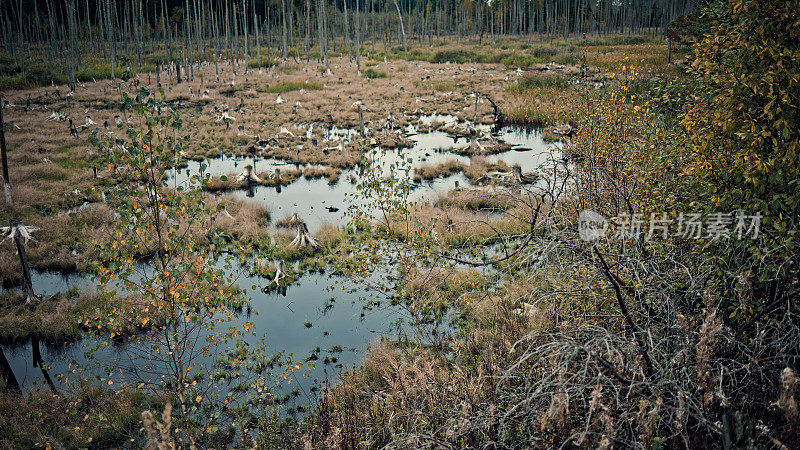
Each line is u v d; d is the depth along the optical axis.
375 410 7.84
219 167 27.88
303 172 27.05
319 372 10.68
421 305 11.43
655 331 5.38
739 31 6.32
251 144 32.28
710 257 6.00
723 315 5.51
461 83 54.91
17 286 15.08
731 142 6.44
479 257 14.42
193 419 9.02
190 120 38.56
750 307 5.36
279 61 74.44
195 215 7.49
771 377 4.71
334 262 16.02
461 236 15.98
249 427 8.96
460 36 108.06
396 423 7.08
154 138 26.38
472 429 5.21
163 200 7.22
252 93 51.28
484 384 6.61
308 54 76.00
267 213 20.72
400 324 12.14
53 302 13.48
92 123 35.38
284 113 42.91
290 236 18.12
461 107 43.91
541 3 97.50
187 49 77.38
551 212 6.02
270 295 14.28
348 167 28.36
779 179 5.65
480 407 5.86
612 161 8.83
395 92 51.69
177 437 7.72
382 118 40.69
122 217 6.89
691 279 5.48
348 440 6.79
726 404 4.02
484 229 16.69
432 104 46.03
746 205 5.88
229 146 32.16
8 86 52.31
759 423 4.09
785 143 5.88
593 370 4.80
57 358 11.41
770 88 5.90
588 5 96.25
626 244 6.16
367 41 101.56
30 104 44.03
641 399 4.30
